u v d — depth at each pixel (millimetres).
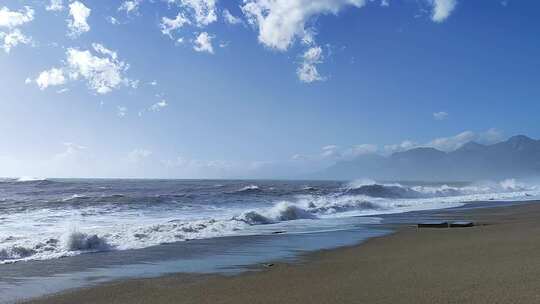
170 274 10539
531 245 12000
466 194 54250
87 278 10141
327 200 35438
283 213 24672
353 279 9109
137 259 12594
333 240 16203
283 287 8773
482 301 6711
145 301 8094
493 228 17734
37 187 60031
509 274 8398
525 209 29297
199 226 19516
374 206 32875
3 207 27125
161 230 18016
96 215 24312
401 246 14102
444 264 10070
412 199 43250
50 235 16016
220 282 9539
